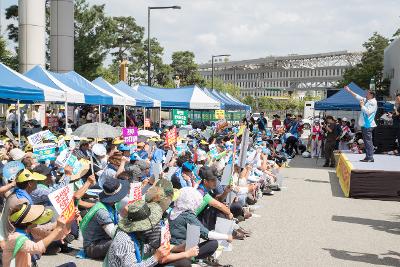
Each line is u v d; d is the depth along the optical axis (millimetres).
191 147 14508
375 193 12023
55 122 20734
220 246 6957
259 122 25516
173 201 6359
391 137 18266
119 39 70875
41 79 14867
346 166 13305
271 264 6539
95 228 6211
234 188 8625
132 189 6574
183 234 5641
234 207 8797
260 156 12891
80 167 7953
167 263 4930
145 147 12258
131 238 4137
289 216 9883
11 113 20406
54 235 3826
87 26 39750
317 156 22422
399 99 12438
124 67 40312
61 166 7605
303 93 150875
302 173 17609
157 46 73625
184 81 88125
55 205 3844
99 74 42469
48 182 6707
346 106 22250
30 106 22016
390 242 7891
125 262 4059
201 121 32844
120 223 4203
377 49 54500
